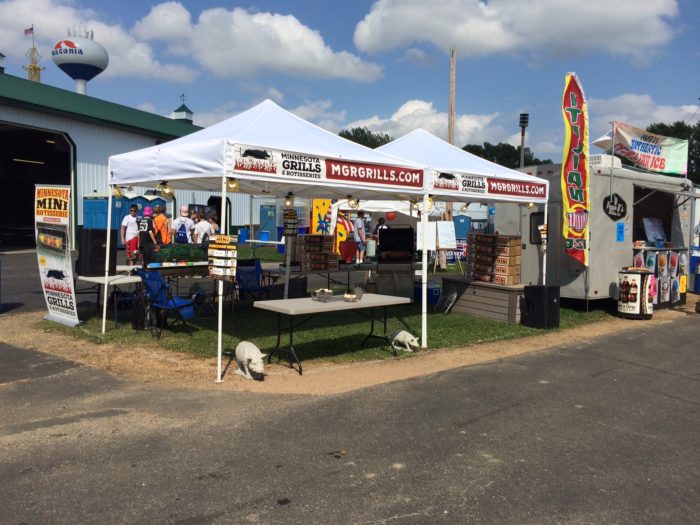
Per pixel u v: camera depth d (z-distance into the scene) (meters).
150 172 6.94
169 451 4.20
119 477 3.77
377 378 6.23
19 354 7.00
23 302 10.90
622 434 4.71
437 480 3.80
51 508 3.36
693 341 8.53
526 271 11.41
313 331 8.62
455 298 10.67
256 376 6.12
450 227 16.25
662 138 12.72
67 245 8.41
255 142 6.23
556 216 10.85
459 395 5.67
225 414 5.00
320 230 21.39
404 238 11.55
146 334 8.10
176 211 27.58
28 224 33.16
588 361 7.18
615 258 10.91
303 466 3.98
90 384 5.83
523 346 8.02
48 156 30.94
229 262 5.93
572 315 10.61
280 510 3.37
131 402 5.29
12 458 4.05
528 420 5.00
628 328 9.52
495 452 4.29
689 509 3.47
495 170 8.97
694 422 5.04
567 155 9.81
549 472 3.96
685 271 12.39
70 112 22.53
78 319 8.73
